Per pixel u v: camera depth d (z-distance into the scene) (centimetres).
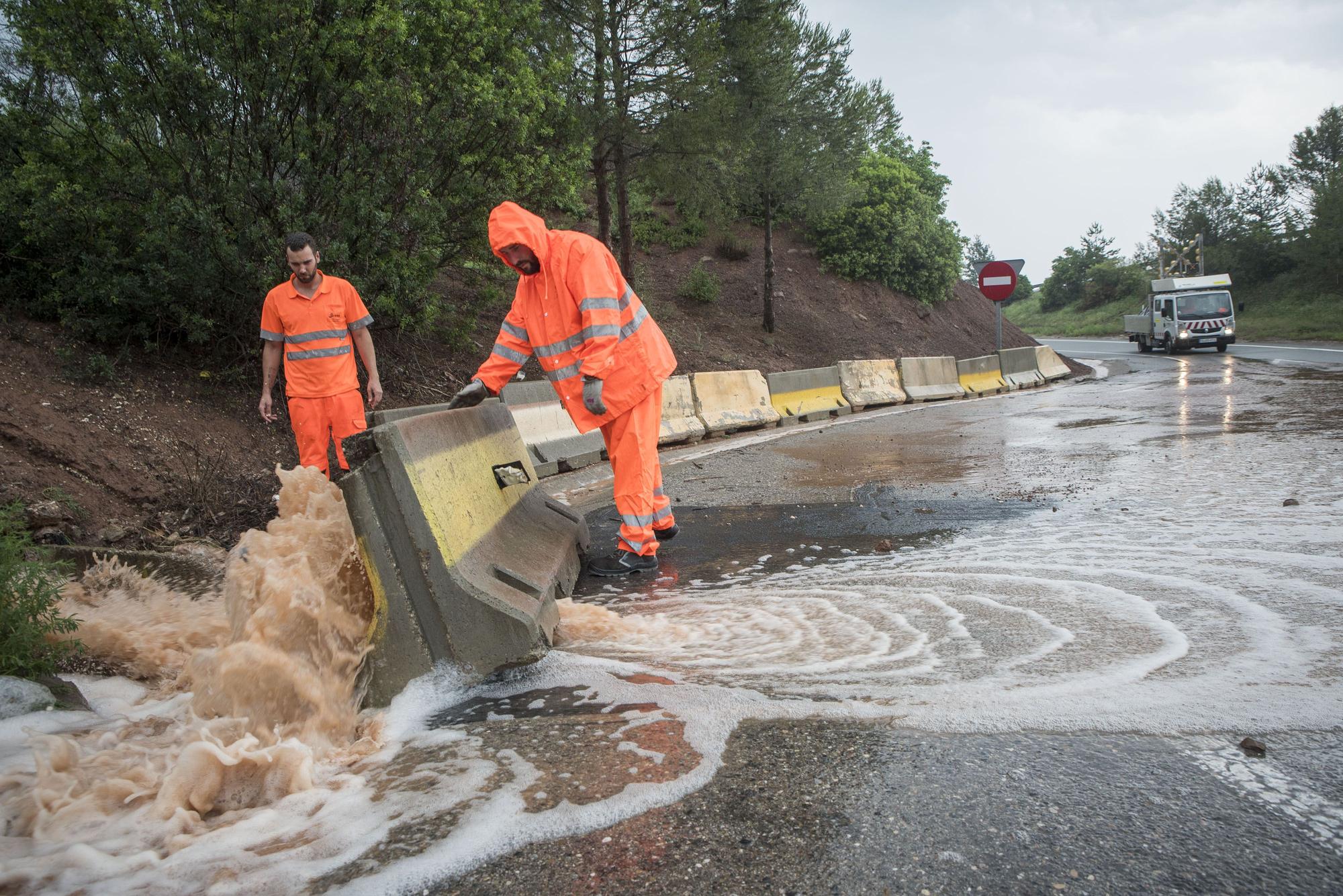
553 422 902
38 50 677
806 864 175
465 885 174
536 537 415
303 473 321
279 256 727
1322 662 262
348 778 225
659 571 454
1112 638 295
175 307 726
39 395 617
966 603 351
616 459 461
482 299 1033
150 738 253
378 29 766
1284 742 215
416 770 227
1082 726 229
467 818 199
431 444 325
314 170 771
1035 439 914
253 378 805
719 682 277
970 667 276
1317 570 362
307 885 176
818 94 1698
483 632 287
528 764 226
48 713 271
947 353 2216
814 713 246
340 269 774
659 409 471
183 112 707
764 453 932
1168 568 384
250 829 199
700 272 1962
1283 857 170
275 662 255
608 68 1265
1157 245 6569
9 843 196
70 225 702
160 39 700
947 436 1001
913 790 201
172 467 620
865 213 2242
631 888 170
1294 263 5106
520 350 462
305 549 286
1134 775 203
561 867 178
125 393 679
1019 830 183
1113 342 4328
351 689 279
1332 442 731
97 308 726
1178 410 1105
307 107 788
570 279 432
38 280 728
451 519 311
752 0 1433
